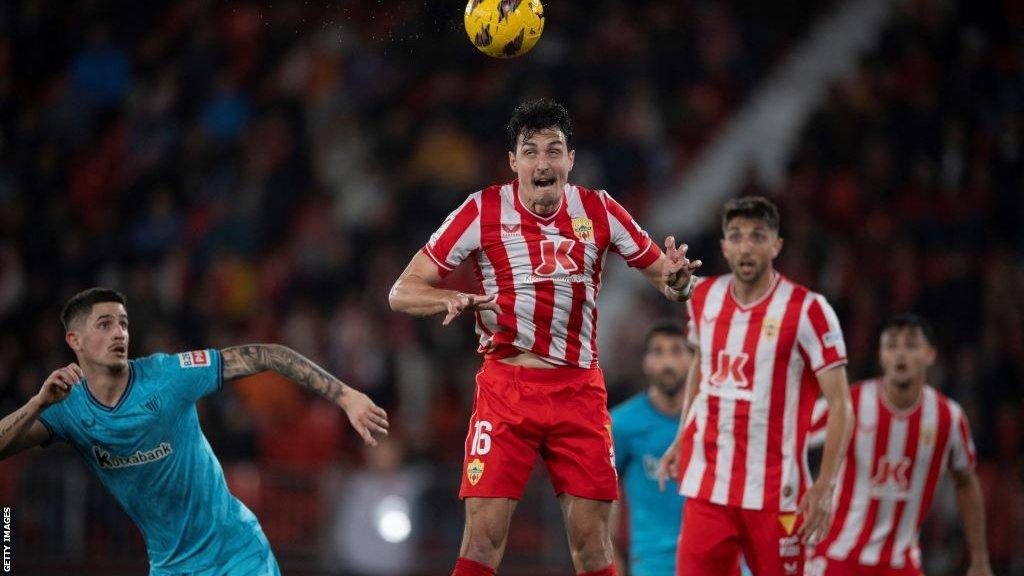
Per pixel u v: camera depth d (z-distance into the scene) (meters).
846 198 57.34
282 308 50.00
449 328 47.72
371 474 40.66
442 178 56.38
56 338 46.56
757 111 63.06
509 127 20.89
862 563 28.44
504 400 20.75
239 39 59.44
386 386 45.91
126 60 59.03
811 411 24.19
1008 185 59.12
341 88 58.72
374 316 48.47
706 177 59.88
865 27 66.69
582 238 20.77
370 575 40.25
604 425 21.08
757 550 24.02
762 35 66.12
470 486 20.75
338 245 51.84
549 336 20.70
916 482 28.31
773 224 24.27
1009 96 63.34
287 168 55.97
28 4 59.19
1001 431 44.88
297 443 43.72
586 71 60.72
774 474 23.94
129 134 56.41
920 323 28.06
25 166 54.62
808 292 24.14
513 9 20.59
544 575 40.06
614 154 57.88
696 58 63.62
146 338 46.53
